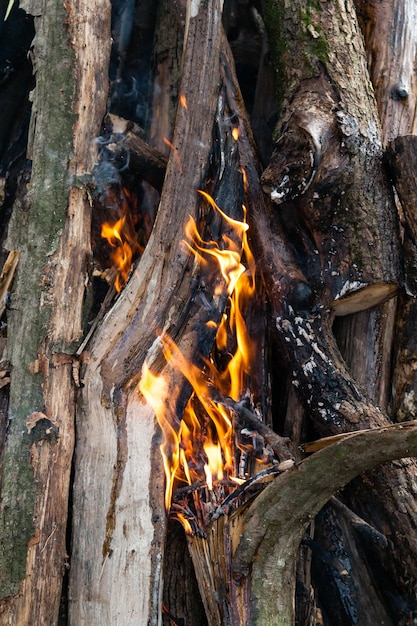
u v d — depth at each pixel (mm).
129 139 2236
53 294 2006
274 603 1793
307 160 2016
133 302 2018
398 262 2139
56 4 2166
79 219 2082
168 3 2686
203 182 2117
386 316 2373
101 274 2311
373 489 2098
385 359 2383
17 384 1965
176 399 1962
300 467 1715
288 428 2285
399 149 2137
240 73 3043
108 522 1870
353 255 2113
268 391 2217
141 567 1842
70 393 1974
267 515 1771
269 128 2682
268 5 2377
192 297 2029
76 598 1866
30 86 2703
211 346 2039
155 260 2035
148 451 1903
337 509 2119
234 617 1782
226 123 2229
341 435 1830
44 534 1874
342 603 2174
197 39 2186
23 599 1827
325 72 2213
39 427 1916
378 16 2580
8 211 2607
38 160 2104
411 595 2156
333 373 2104
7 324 2078
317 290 2162
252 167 2273
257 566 1801
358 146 2127
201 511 1918
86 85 2152
